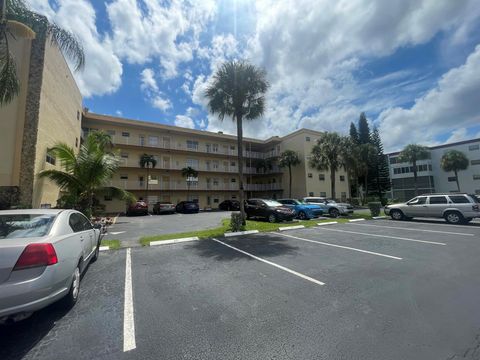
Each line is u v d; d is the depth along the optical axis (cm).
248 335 280
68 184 1027
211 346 260
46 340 274
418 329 287
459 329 286
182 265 571
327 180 3797
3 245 268
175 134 3394
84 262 442
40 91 1112
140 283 454
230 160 3866
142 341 271
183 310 345
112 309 349
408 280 454
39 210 404
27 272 267
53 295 286
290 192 3538
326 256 640
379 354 243
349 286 428
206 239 904
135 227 1310
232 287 431
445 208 1321
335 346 257
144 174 3105
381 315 323
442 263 563
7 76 770
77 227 445
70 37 857
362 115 4828
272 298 382
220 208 3350
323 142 2978
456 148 4200
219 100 1311
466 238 866
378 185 4553
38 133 1098
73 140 1791
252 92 1311
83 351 254
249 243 823
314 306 352
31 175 1062
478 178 3947
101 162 1015
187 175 3256
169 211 2559
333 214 1803
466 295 383
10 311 250
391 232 1027
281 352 248
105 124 2903
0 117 1043
